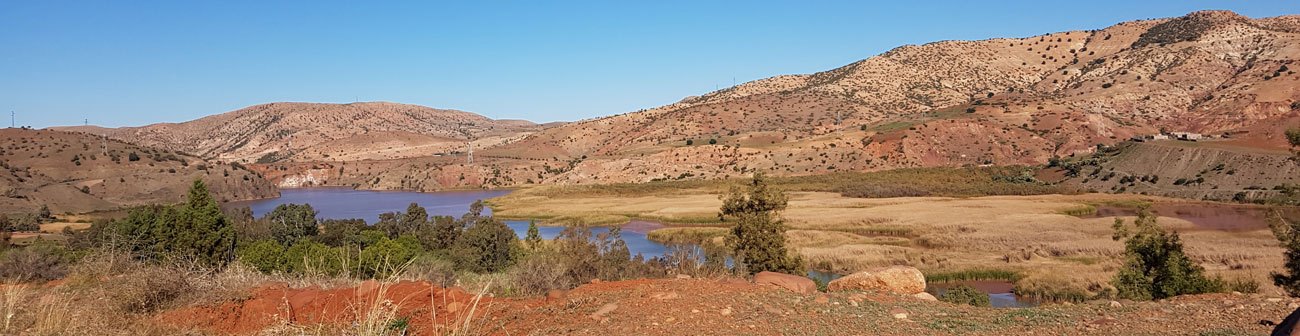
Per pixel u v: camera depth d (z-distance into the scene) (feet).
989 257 140.15
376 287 29.89
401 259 69.46
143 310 27.61
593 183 437.99
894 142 426.92
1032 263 130.82
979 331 28.27
